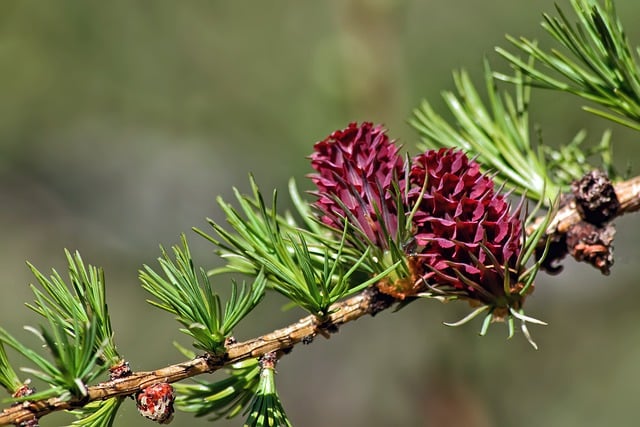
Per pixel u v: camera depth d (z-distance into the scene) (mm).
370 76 714
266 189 905
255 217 315
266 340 298
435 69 745
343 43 720
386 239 304
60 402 284
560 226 318
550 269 320
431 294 304
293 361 967
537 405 781
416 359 787
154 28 960
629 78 314
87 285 293
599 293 804
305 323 300
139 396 289
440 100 734
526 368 781
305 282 301
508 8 724
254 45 939
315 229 320
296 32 925
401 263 302
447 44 745
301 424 929
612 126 610
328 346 940
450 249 301
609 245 316
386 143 307
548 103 619
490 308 303
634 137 603
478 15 736
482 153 335
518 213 302
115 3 960
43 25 962
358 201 304
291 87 919
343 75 718
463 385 743
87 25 968
